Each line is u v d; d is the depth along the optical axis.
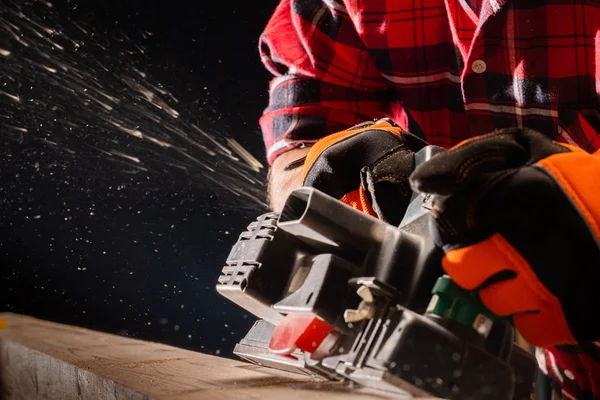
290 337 0.83
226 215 2.95
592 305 0.72
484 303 0.75
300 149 1.44
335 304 0.79
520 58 1.26
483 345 0.75
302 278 0.87
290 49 1.52
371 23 1.39
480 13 1.28
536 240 0.71
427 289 0.78
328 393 0.78
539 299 0.73
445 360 0.72
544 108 1.26
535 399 1.40
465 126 1.42
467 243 0.73
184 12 2.85
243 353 1.03
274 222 0.91
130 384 0.88
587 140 1.28
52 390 1.13
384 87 1.52
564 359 1.19
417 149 1.05
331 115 1.47
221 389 0.83
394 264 0.79
